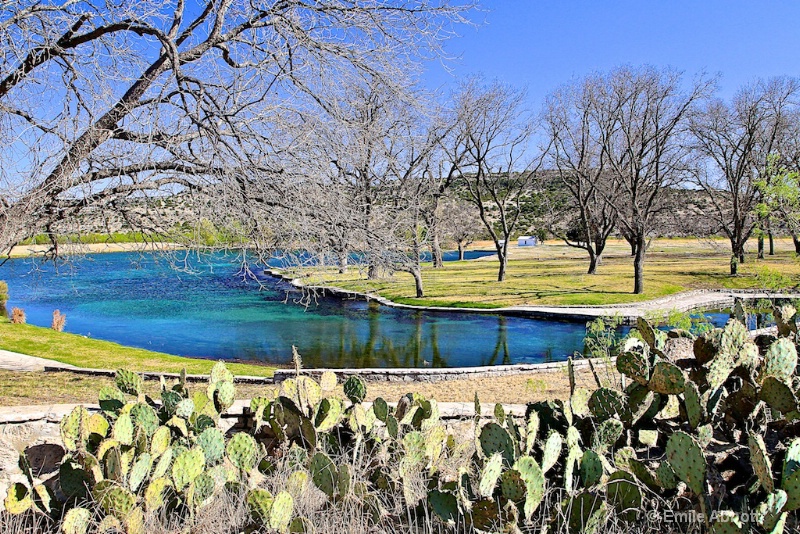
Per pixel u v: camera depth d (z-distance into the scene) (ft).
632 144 90.22
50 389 27.94
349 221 22.77
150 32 19.16
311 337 59.62
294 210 21.04
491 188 104.27
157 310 80.38
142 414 12.42
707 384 11.57
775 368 11.26
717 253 158.51
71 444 11.55
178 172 20.70
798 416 10.52
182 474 10.68
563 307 70.59
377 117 23.56
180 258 23.11
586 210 111.75
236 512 10.72
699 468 8.59
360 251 24.22
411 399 14.35
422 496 10.64
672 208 118.83
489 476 9.23
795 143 99.25
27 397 25.59
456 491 10.03
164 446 11.63
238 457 12.06
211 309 80.69
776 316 15.07
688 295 79.92
